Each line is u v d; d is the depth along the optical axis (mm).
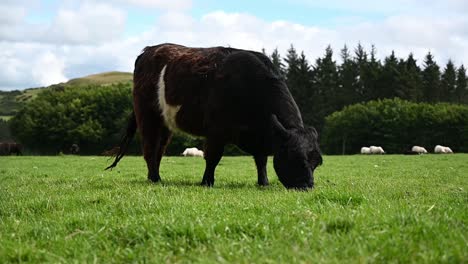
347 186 11156
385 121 70188
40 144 79125
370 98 89000
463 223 5207
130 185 11219
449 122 68438
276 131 10094
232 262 4098
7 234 5656
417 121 69438
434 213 5582
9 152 58125
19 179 14688
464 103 95562
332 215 5457
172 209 6562
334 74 93312
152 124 12922
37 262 4641
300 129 10234
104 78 155875
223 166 22688
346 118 72312
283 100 10812
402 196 8969
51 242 5281
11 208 7582
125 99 79812
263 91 10914
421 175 15828
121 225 5555
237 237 4984
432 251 4051
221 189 10258
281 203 7160
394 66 90500
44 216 6984
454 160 28828
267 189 10477
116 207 7195
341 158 34281
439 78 95312
